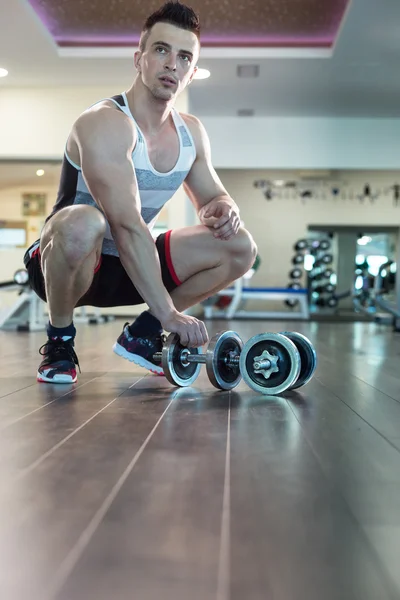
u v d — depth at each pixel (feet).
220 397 4.54
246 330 15.03
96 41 16.20
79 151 4.71
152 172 4.99
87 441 3.09
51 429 3.37
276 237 32.12
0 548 1.73
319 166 22.70
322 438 3.22
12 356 7.93
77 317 18.11
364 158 22.68
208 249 5.29
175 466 2.63
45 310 20.67
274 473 2.55
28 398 4.42
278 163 22.75
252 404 4.24
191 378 5.12
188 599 1.43
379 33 14.55
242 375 4.65
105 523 1.94
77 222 4.51
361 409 4.11
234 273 5.45
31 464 2.65
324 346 10.59
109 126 4.54
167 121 5.07
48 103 19.10
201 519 1.98
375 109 21.35
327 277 32.73
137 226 4.50
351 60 16.37
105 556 1.68
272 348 4.60
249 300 34.63
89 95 19.06
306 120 22.65
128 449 2.93
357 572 1.59
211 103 20.76
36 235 20.42
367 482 2.44
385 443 3.12
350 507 2.13
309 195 31.42
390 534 1.87
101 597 1.44
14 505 2.11
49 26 15.31
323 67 16.96
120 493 2.25
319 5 14.08
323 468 2.64
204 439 3.16
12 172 20.17
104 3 13.97
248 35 15.83
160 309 4.59
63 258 4.59
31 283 5.53
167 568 1.60
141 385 5.16
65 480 2.42
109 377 5.71
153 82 4.66
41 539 1.80
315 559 1.67
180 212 19.35
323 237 33.76
